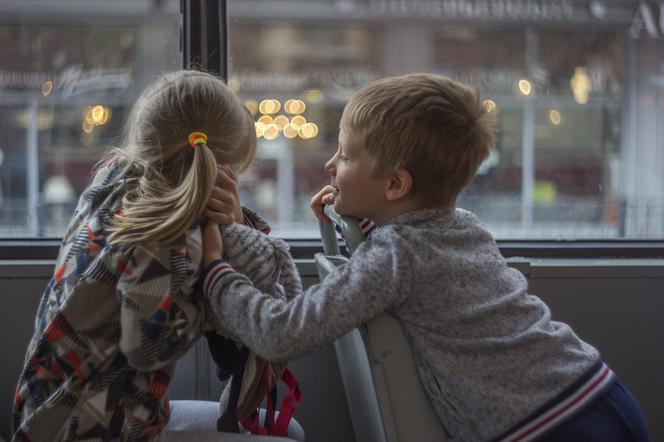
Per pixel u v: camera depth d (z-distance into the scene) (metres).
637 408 1.00
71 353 0.94
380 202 1.04
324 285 0.97
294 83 3.50
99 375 0.94
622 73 3.50
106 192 1.03
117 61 2.86
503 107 3.54
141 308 0.91
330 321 0.93
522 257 1.73
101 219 0.98
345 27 3.48
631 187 3.52
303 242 1.69
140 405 0.94
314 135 3.69
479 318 0.96
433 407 0.99
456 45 3.52
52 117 3.04
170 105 1.02
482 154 1.04
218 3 1.61
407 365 0.98
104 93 2.89
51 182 3.06
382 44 3.49
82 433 0.91
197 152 0.97
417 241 0.97
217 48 1.62
